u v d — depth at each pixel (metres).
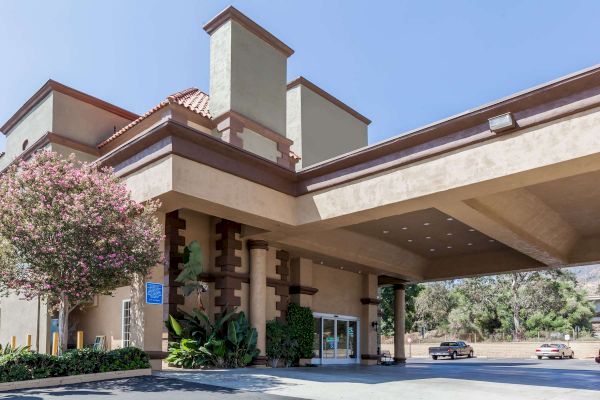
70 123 21.88
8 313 22.50
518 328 58.75
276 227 18.92
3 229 13.66
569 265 24.97
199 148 15.87
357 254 24.78
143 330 15.67
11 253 14.09
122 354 14.59
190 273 18.77
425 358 48.84
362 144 29.86
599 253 23.25
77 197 13.84
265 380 14.09
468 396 11.88
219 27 21.42
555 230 21.12
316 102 26.89
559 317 59.81
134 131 21.05
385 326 52.84
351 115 29.34
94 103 22.81
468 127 14.46
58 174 14.45
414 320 67.56
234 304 19.98
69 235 13.48
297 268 24.52
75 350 14.20
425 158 15.30
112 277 14.24
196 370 16.89
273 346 21.14
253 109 21.08
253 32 21.78
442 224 21.64
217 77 20.95
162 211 16.61
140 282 16.12
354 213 17.00
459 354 45.75
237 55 20.84
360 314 29.11
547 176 13.55
